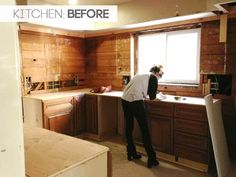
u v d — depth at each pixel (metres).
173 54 3.56
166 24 3.43
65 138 1.41
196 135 2.70
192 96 3.31
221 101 2.99
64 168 1.00
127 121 2.97
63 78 4.30
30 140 1.37
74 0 3.26
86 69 4.78
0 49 0.49
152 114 3.08
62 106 3.56
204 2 2.62
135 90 2.78
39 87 3.88
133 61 4.05
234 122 2.94
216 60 3.03
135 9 3.30
